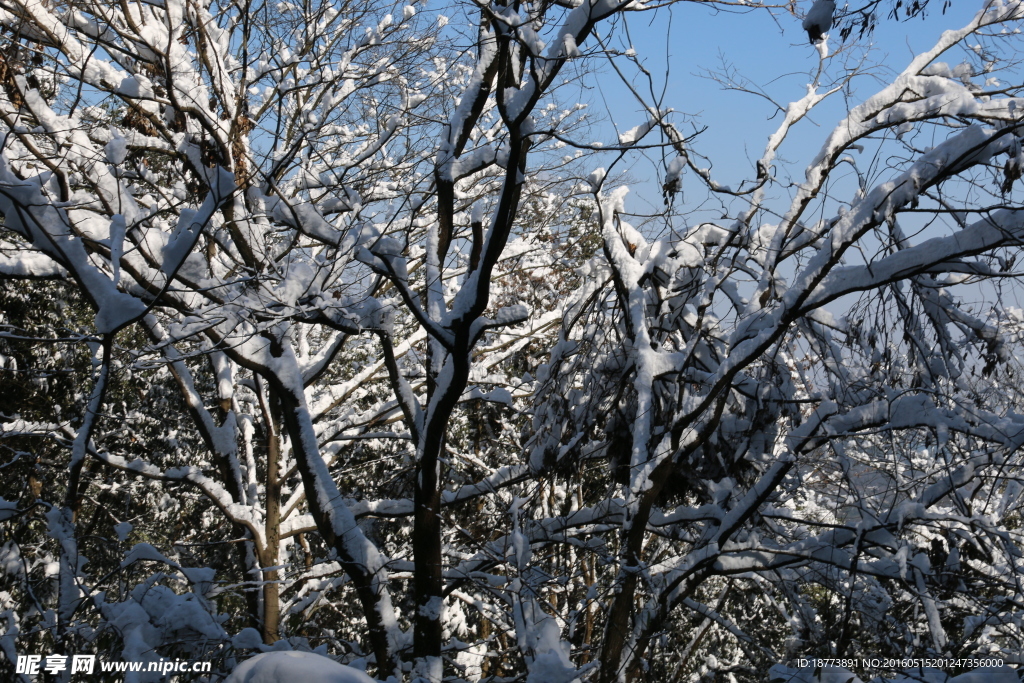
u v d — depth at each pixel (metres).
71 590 7.75
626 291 9.74
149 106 10.23
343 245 8.38
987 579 8.28
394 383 9.90
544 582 9.42
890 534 8.42
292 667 4.79
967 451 8.70
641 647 8.61
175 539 19.59
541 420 10.50
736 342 8.58
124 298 7.35
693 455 9.62
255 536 11.62
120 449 17.98
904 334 8.80
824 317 9.33
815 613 9.54
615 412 9.88
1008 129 7.23
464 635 15.77
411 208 9.60
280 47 11.31
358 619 17.91
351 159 12.32
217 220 10.29
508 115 7.27
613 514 9.88
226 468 11.93
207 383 19.31
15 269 8.85
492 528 12.43
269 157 9.30
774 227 9.51
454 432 15.32
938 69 8.69
